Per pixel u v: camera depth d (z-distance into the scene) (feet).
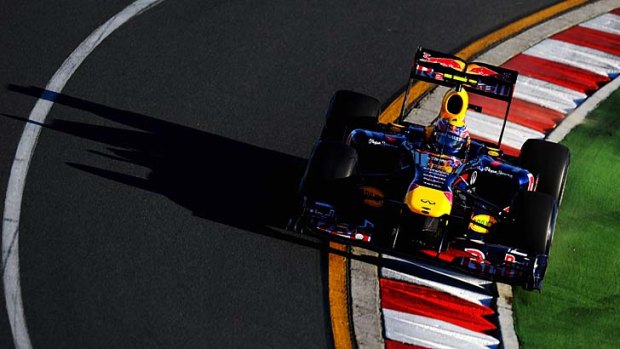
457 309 110.93
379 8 182.91
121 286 108.78
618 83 167.12
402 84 160.45
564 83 165.37
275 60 162.61
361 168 129.29
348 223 114.83
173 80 153.89
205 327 104.32
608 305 116.06
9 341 99.19
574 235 128.77
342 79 159.53
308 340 104.32
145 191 126.11
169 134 140.05
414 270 116.06
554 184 122.93
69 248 114.01
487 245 112.98
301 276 113.39
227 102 149.59
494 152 126.93
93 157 132.36
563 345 108.47
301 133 144.15
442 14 183.21
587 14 188.03
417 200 109.40
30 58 155.63
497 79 125.39
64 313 103.86
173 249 115.75
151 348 100.63
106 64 156.35
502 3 189.88
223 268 113.39
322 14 178.70
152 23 169.78
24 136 135.23
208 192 127.65
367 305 109.91
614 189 140.36
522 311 112.47
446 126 121.29
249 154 137.39
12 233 115.34
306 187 113.39
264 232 120.47
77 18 169.07
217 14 174.81
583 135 152.35
